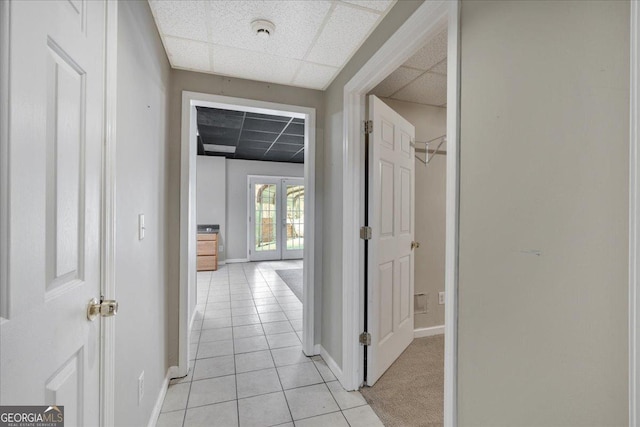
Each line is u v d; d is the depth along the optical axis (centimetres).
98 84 90
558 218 72
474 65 97
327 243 229
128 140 116
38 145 60
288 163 705
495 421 88
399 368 216
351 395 184
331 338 217
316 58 191
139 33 129
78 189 79
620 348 60
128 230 117
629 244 57
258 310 346
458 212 103
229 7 144
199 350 244
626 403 59
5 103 52
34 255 59
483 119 94
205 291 429
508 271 85
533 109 78
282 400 179
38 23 60
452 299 104
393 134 217
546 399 74
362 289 192
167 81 192
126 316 115
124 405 113
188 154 209
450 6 106
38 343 61
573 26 69
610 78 62
